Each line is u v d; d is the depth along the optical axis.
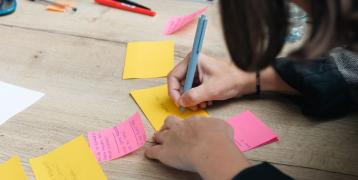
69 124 0.75
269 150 0.71
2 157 0.69
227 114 0.78
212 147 0.63
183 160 0.65
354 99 0.79
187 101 0.77
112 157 0.69
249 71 0.50
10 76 0.86
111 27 1.02
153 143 0.72
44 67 0.88
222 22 0.45
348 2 0.39
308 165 0.68
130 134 0.73
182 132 0.68
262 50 0.45
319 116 0.77
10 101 0.79
